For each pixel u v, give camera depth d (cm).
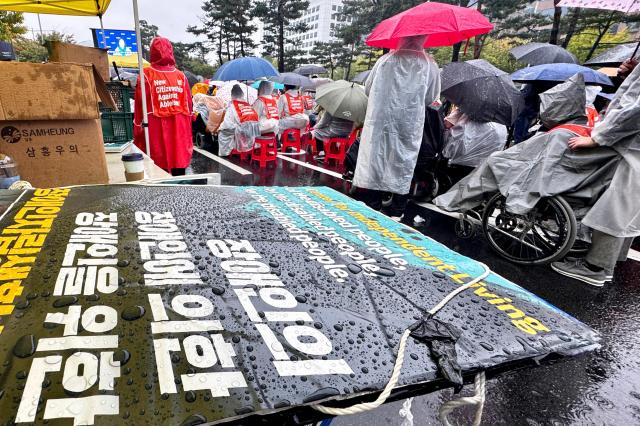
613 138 273
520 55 805
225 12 3259
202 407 48
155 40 399
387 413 178
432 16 387
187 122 435
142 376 50
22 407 46
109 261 71
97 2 449
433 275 83
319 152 870
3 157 175
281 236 92
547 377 208
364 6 2911
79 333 55
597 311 280
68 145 200
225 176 648
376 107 407
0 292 60
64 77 188
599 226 287
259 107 739
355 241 95
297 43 3406
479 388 64
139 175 234
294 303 67
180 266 72
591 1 375
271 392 51
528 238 360
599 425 178
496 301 76
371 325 65
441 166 502
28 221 82
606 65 709
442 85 471
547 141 313
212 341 57
